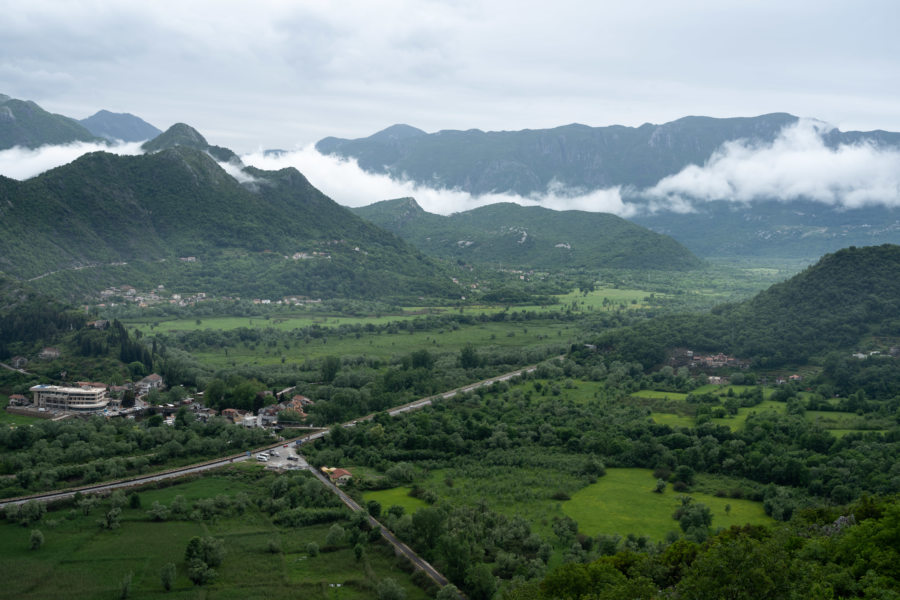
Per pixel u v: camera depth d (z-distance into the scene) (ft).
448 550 581.94
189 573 570.05
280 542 636.07
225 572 583.99
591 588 480.64
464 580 564.30
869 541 461.37
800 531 544.21
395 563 605.73
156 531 647.56
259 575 580.71
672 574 504.84
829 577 428.97
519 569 574.97
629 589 446.19
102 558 595.06
